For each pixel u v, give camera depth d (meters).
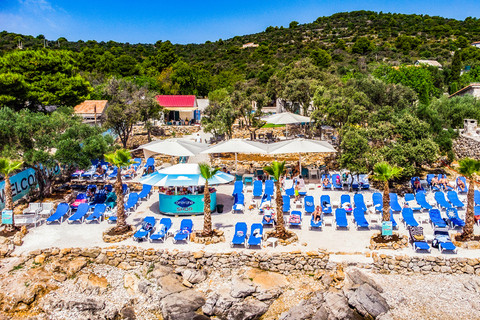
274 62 102.75
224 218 19.05
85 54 84.38
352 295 13.23
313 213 17.64
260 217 19.12
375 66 81.81
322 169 26.05
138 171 27.95
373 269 14.60
